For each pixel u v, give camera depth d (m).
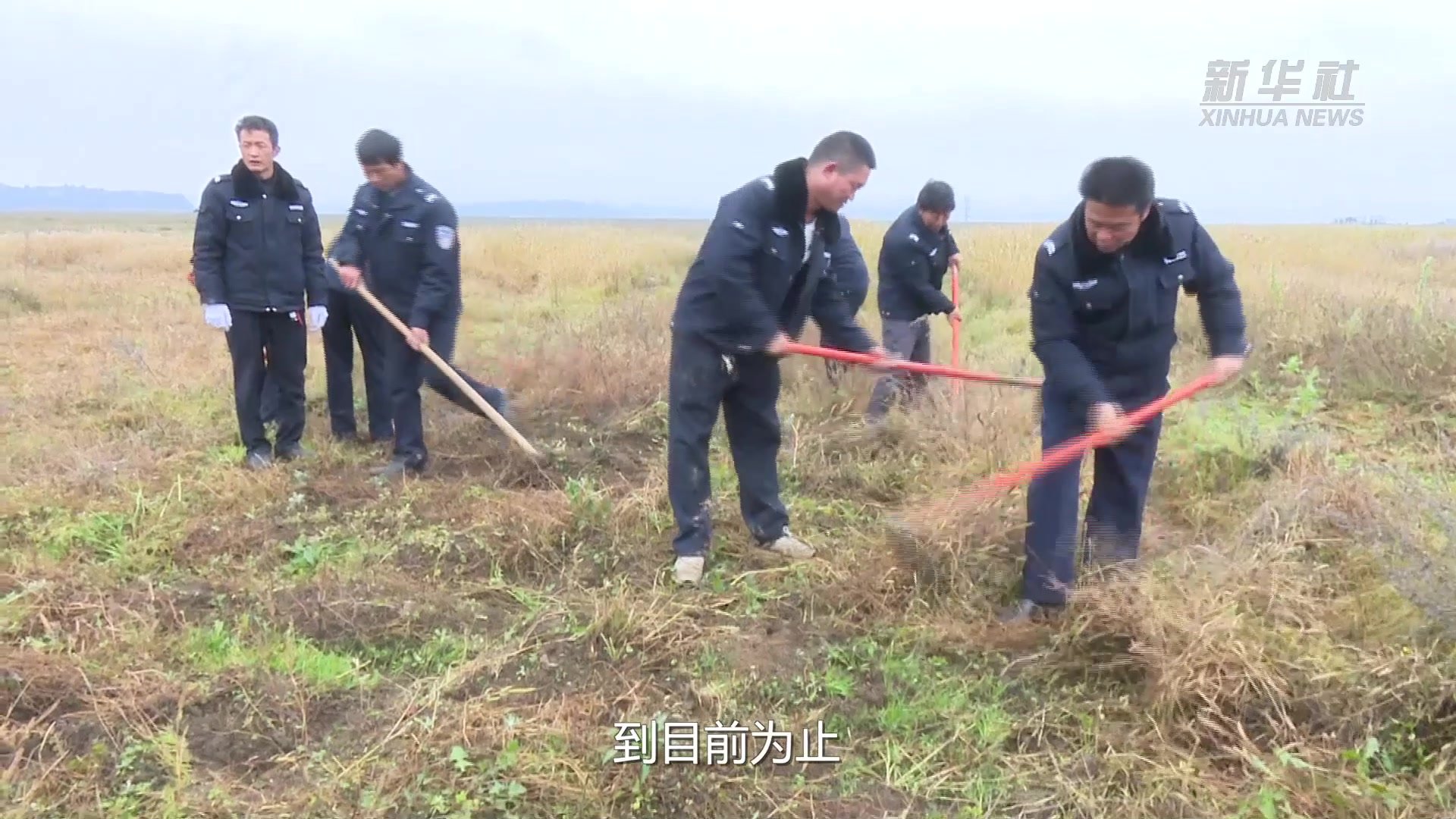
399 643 3.39
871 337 4.19
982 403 5.39
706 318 3.76
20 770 2.63
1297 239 19.95
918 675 3.21
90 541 4.09
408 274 5.27
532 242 16.48
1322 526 3.80
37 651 3.12
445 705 2.94
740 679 3.17
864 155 3.57
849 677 3.21
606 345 7.41
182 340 8.90
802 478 5.06
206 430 5.87
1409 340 6.68
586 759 2.72
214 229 5.04
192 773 2.66
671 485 3.95
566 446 5.64
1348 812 2.46
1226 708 2.84
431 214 5.11
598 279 14.38
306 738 2.83
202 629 3.39
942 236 5.91
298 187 5.28
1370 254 17.20
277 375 5.43
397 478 5.11
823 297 4.14
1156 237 3.24
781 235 3.62
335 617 3.49
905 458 5.27
